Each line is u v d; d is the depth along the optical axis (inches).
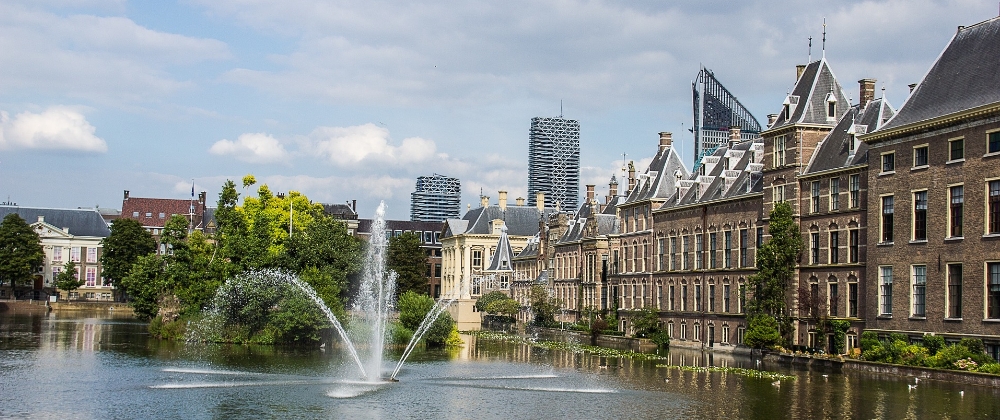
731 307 3848.4
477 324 6373.0
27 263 6914.4
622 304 4842.5
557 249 5915.4
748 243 3757.4
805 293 3287.4
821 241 3344.0
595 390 2399.1
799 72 3725.4
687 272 4197.8
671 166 4626.0
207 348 3437.5
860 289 3137.3
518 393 2335.1
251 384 2423.7
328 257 4394.7
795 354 3203.7
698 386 2490.2
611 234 5017.2
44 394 2208.4
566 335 4936.0
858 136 3100.4
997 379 2421.3
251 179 5132.9
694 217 4168.3
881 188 3019.2
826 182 3336.6
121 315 6151.6
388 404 2127.2
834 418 1964.8
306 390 2329.0
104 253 7106.3
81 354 3157.0
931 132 2824.8
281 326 3602.4
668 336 4220.0
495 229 7780.5
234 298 3732.8
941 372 2600.9
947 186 2758.4
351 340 3747.5
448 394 2301.9
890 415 1990.7
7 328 4552.2
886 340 2955.2
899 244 2933.1
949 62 2920.8
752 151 3880.4
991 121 2618.1
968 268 2674.7
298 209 5172.2
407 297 4116.6
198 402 2116.1
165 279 4141.2
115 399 2146.9
